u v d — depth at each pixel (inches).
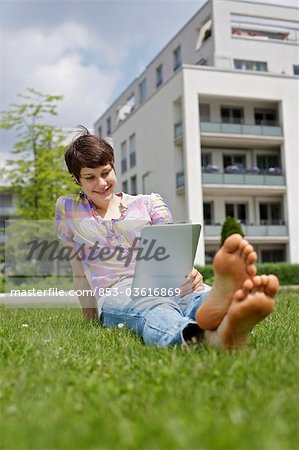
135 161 1433.3
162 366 96.6
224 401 73.7
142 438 58.1
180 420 64.5
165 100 1235.2
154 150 1304.1
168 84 1218.0
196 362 97.3
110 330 147.5
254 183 1183.6
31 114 1067.3
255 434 59.5
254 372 89.5
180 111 1203.9
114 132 1583.4
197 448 54.7
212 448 55.0
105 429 61.9
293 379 86.1
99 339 139.7
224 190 1186.6
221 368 93.5
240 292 99.3
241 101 1234.0
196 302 124.2
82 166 157.5
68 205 166.2
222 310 104.7
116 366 100.7
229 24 1251.2
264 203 1253.7
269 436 58.3
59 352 118.9
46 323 202.4
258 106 1251.2
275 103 1251.8
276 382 83.7
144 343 128.7
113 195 167.0
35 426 63.9
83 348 128.9
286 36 1365.7
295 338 134.0
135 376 91.9
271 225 1194.6
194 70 1160.8
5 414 71.9
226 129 1174.3
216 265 101.3
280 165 1248.2
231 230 1024.9
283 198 1227.9
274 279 98.3
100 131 1865.2
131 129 1448.1
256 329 152.9
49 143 1079.6
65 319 215.9
